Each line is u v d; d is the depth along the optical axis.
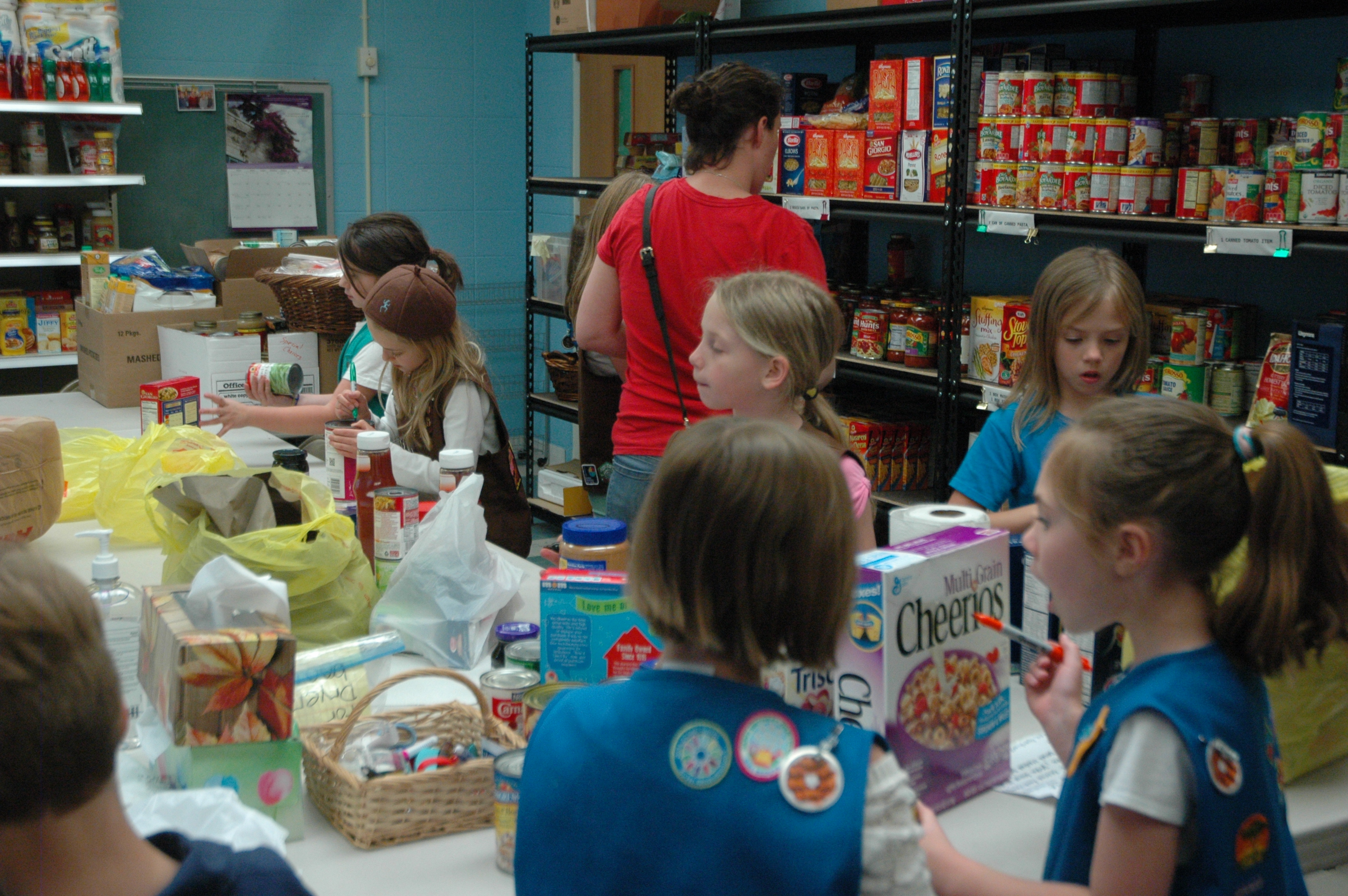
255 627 1.28
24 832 0.67
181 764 1.24
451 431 2.51
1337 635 1.05
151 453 2.36
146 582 2.11
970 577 1.32
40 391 5.43
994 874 1.01
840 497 0.88
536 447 6.68
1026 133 3.08
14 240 4.97
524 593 2.05
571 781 0.90
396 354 2.52
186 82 5.57
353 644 1.53
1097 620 1.07
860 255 4.30
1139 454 1.00
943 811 1.32
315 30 5.86
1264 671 1.02
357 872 1.21
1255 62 3.11
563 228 6.31
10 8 4.66
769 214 2.39
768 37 3.95
